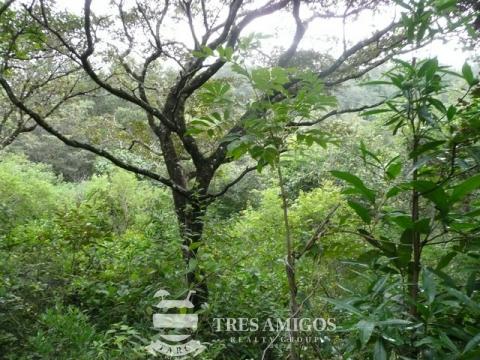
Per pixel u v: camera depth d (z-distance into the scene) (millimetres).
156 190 9508
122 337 2701
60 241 4383
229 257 3996
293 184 9094
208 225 4191
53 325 3031
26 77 5684
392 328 1475
